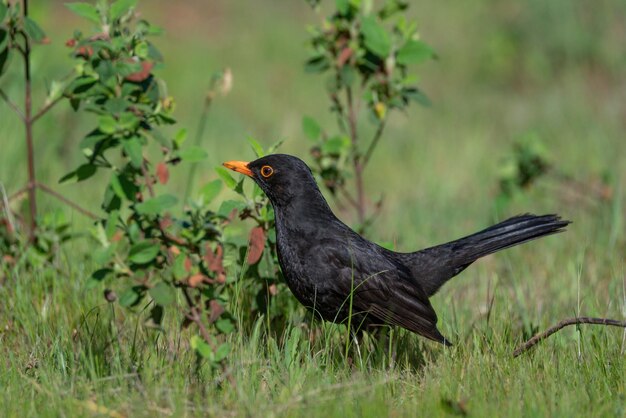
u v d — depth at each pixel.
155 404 8.68
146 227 8.99
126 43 9.59
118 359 9.37
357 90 23.84
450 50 27.36
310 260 10.20
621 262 12.83
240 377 9.13
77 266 11.92
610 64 25.84
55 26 26.59
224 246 9.83
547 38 26.53
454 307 11.23
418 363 10.33
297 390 8.99
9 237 12.05
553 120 22.83
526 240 11.26
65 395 8.80
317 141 13.15
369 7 12.77
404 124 22.48
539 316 11.47
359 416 8.49
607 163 19.47
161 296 8.55
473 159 20.12
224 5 30.66
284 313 11.18
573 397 8.84
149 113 9.54
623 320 10.81
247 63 26.36
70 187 16.12
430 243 14.68
